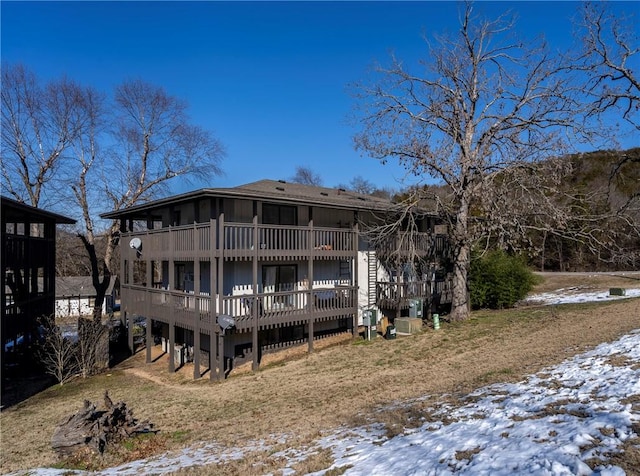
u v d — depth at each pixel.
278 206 19.11
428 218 23.61
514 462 5.27
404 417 8.80
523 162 19.03
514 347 14.86
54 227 23.81
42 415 13.48
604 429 5.86
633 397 7.07
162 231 19.05
